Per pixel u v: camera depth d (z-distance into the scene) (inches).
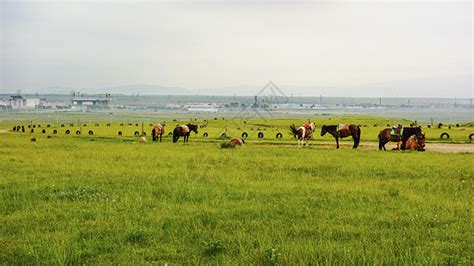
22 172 879.7
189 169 926.4
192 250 400.8
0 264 361.7
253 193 658.8
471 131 2682.1
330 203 591.2
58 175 841.5
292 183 753.6
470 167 949.8
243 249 390.6
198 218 506.0
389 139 1562.5
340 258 372.2
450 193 670.5
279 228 467.8
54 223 490.0
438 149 1636.3
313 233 453.4
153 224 481.7
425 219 501.4
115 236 439.2
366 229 464.4
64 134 2876.5
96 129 3361.2
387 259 368.2
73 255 378.3
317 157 1179.9
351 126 1684.3
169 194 652.7
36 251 389.4
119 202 592.1
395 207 566.3
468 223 487.5
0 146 1576.0
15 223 490.0
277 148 1565.0
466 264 362.9
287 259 368.8
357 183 758.5
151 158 1141.7
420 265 352.2
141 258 380.2
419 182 765.3
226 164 1026.7
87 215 524.7
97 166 973.2
